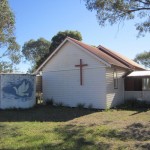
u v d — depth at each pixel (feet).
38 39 244.42
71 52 85.92
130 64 98.37
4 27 99.09
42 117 65.10
